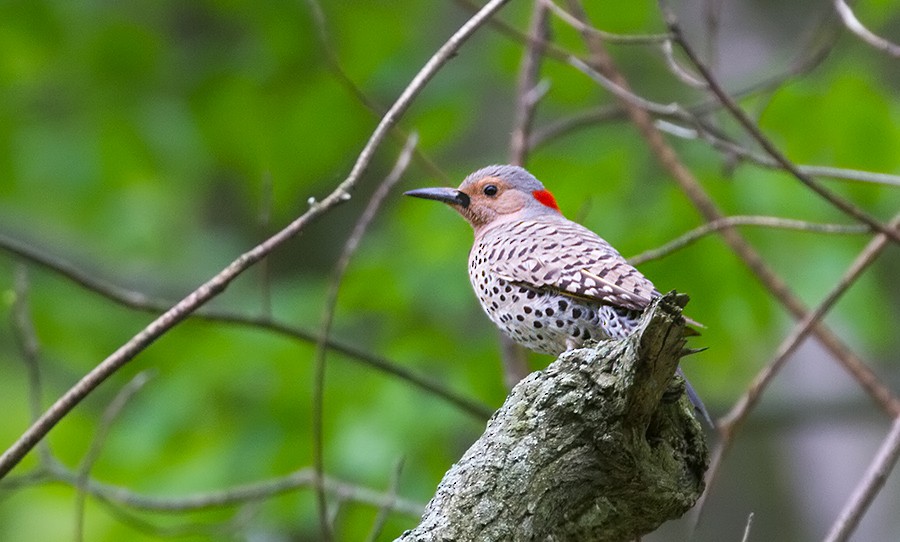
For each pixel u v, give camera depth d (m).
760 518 14.59
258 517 12.12
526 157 10.68
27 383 14.45
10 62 15.23
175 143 14.97
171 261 14.92
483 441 5.62
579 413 5.50
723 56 14.23
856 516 8.30
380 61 15.25
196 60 15.40
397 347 13.45
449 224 13.91
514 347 10.34
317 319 13.55
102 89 15.20
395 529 12.13
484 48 15.38
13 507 13.46
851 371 9.85
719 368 13.66
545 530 5.49
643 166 13.55
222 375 13.12
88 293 14.41
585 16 10.98
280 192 15.31
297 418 12.78
